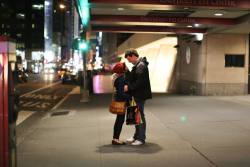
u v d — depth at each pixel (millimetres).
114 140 9344
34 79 61688
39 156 8344
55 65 133625
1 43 5250
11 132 5422
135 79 9234
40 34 129125
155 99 20906
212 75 23688
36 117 15578
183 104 18109
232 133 10578
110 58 70750
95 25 23578
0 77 5273
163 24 20797
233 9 15898
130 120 9078
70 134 10891
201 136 10195
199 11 17547
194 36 24062
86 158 8102
